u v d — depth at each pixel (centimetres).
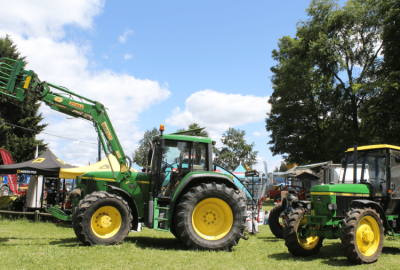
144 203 745
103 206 668
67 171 1199
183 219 652
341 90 2561
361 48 2606
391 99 1802
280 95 2838
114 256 563
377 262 574
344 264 559
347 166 738
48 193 1384
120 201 682
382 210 633
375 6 2405
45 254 566
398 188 684
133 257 560
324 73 2573
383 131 1802
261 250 689
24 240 739
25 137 3111
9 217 1229
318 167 2311
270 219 881
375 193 672
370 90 1912
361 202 605
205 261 556
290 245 629
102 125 752
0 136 3044
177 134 795
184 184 679
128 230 685
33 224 1068
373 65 2252
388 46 1878
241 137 5278
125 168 752
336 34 2644
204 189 671
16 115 3181
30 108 3181
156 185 710
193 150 756
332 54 2505
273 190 3127
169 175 730
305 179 2145
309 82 2689
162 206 711
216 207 687
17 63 712
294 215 648
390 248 721
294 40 2845
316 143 2714
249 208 997
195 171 743
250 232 971
